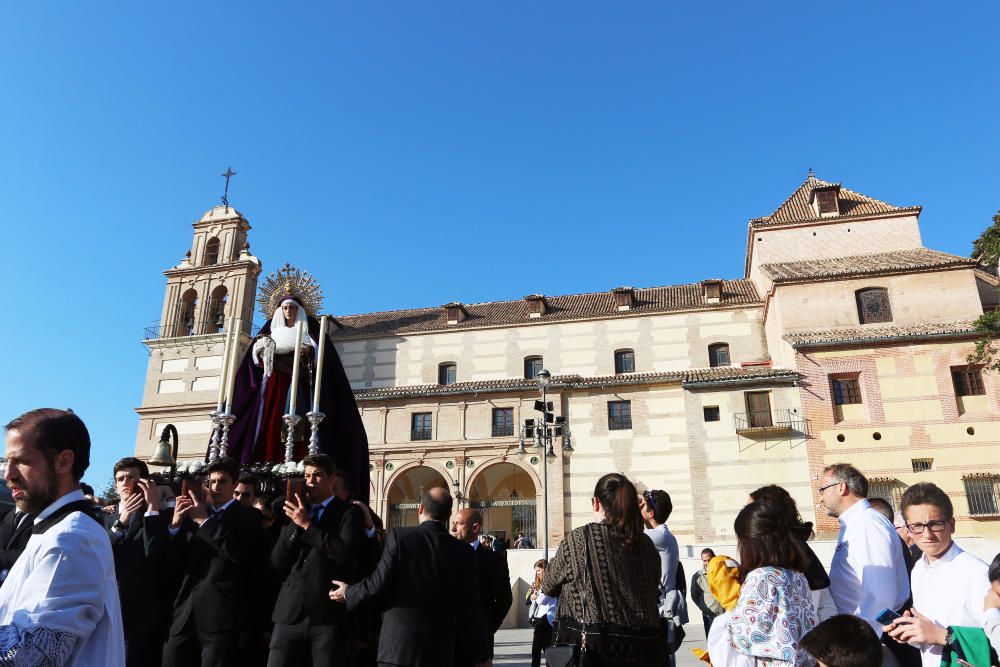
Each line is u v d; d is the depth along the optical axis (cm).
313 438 901
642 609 510
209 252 4859
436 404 4212
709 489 3559
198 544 640
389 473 4119
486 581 849
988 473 3228
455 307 4725
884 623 477
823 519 3325
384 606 598
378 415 4256
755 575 470
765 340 4166
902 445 3356
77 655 328
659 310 4369
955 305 3550
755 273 4456
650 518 721
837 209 4216
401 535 610
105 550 348
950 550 525
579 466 3944
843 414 3491
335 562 603
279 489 848
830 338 3562
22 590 324
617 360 4375
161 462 820
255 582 657
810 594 477
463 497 3972
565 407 4084
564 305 4741
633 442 3934
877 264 3794
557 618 537
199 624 619
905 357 3469
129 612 626
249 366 1025
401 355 4647
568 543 539
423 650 578
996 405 3322
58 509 355
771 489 520
